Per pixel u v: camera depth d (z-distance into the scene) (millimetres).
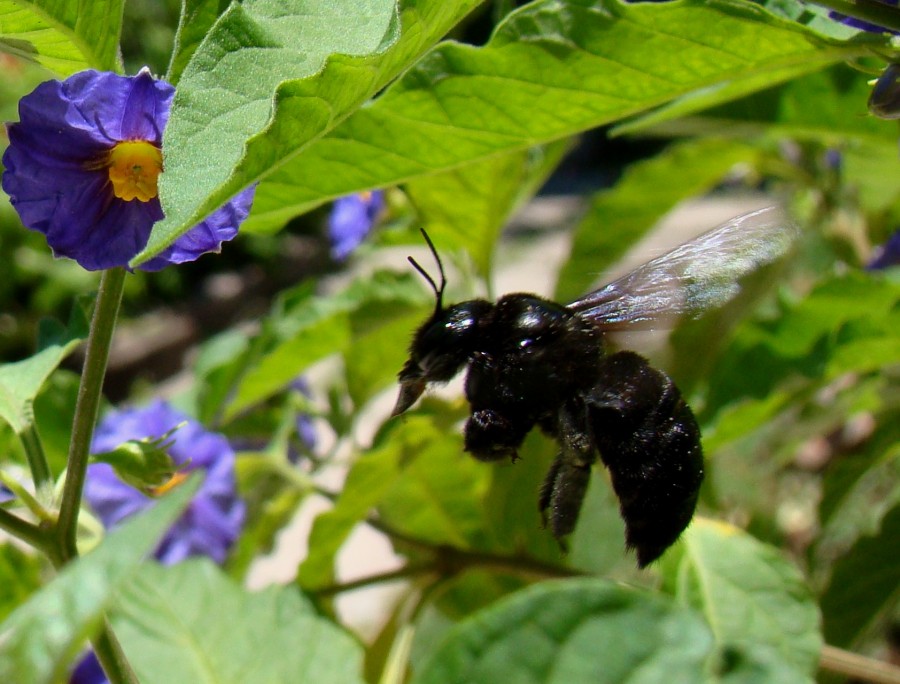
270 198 131
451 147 130
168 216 97
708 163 187
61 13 113
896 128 156
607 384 134
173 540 165
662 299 139
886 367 178
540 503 135
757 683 96
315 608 144
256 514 180
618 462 134
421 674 97
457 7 108
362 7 107
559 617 97
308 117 101
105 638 110
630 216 189
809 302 156
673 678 96
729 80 127
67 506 112
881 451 171
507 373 134
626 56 125
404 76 126
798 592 144
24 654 84
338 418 181
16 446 160
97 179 111
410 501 168
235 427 184
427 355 132
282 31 104
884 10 116
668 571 146
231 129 101
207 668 133
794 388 150
